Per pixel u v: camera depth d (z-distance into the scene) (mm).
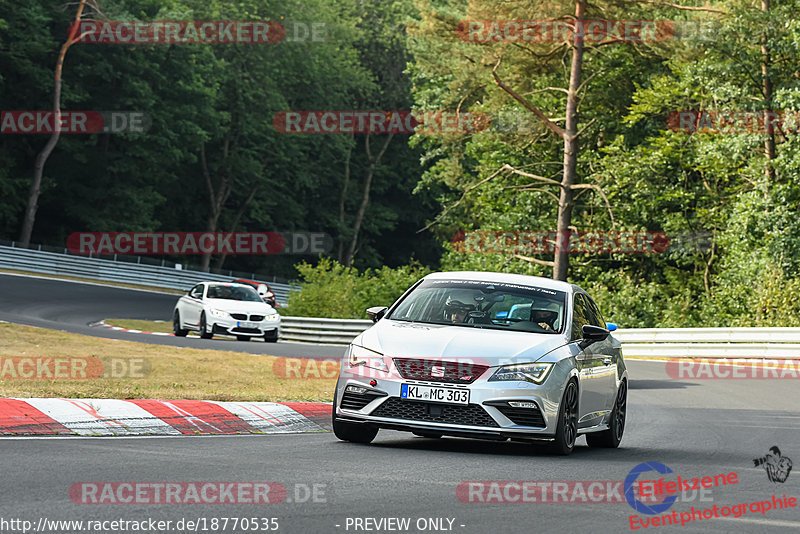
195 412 42500
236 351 88250
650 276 166750
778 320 119438
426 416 35906
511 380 35844
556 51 153000
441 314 40219
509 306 40469
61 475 27219
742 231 133500
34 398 39594
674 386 77125
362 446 37406
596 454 38969
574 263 168875
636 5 147750
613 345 44375
